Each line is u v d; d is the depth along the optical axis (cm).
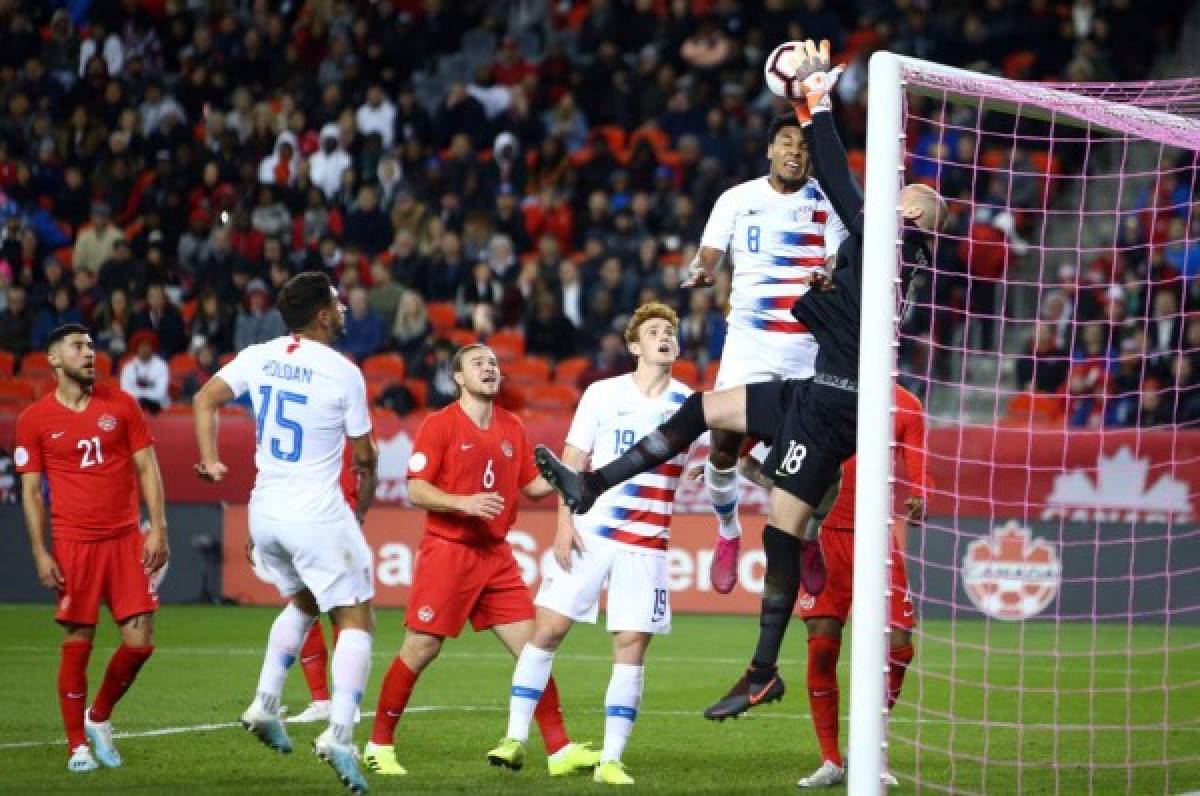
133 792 2806
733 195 3094
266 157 8262
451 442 3078
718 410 2644
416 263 7419
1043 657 5097
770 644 2600
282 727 2998
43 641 5191
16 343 7419
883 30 8125
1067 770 3222
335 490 2853
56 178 8319
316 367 2839
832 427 2584
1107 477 5931
